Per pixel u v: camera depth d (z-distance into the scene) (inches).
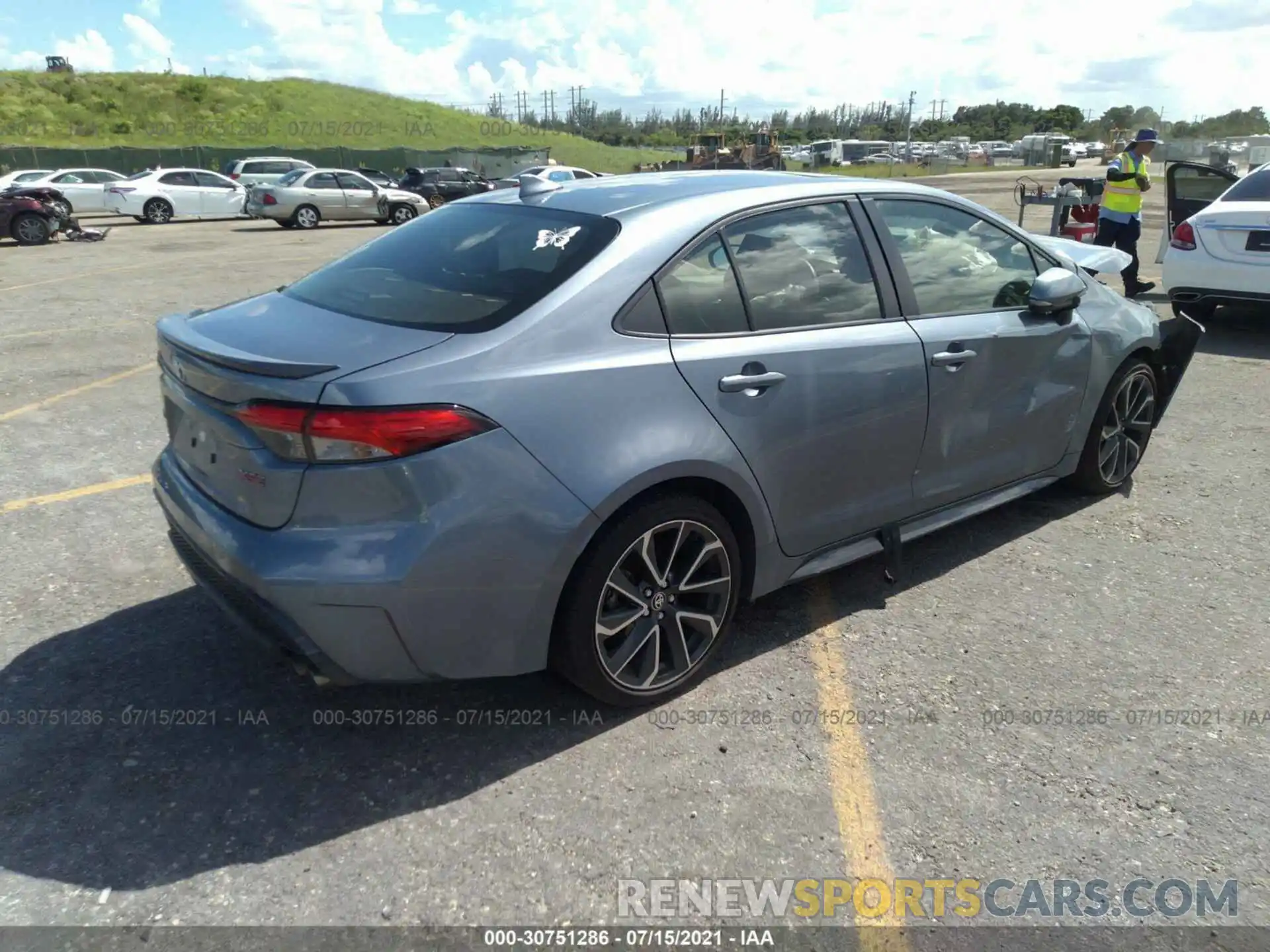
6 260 628.4
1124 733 116.0
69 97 2333.9
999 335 150.3
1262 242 316.5
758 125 4330.7
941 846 98.0
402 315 111.7
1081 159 2753.4
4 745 112.1
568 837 98.8
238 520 103.9
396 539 96.2
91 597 148.0
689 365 114.0
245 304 129.5
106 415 245.1
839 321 131.6
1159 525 177.6
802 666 130.5
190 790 105.3
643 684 118.5
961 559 164.2
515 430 100.8
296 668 102.1
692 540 119.5
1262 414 247.1
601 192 132.5
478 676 105.7
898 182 148.3
